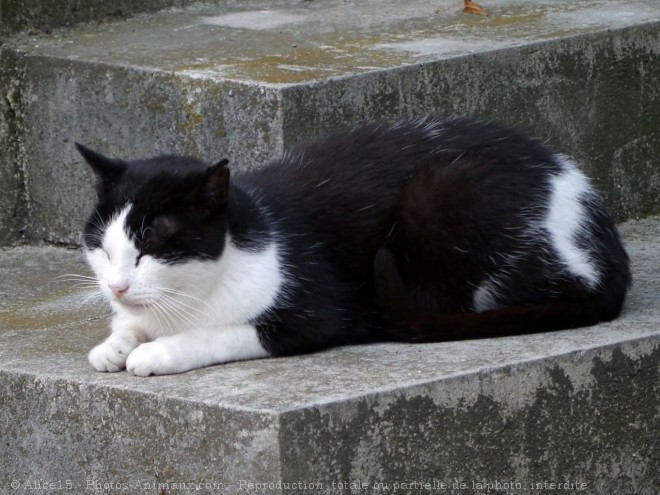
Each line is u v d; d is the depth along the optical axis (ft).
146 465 17.20
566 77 26.63
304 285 18.61
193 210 17.74
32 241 27.78
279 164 20.53
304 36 27.81
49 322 21.67
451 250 19.25
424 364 17.71
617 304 19.94
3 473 18.97
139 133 25.38
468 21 28.84
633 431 18.85
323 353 18.66
